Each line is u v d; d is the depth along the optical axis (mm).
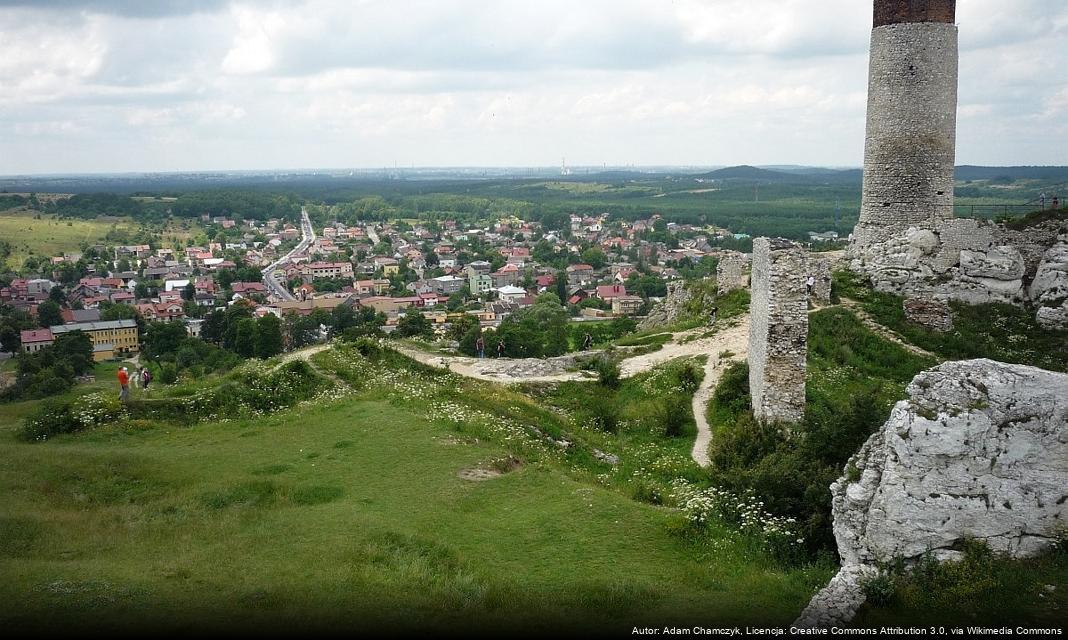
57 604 11688
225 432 22828
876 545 12477
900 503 12289
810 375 27734
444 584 12836
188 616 11523
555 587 13031
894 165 36719
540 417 26656
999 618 10602
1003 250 34844
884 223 37531
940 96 35812
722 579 13266
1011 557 11781
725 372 29453
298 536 14812
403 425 22109
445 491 17469
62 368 78625
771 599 12367
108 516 16047
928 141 36094
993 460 12039
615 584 12906
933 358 30312
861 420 17016
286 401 26672
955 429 12133
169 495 17516
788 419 22641
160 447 21391
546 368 35000
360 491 17500
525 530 15492
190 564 13398
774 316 22500
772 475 16375
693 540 14953
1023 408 12109
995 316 34062
